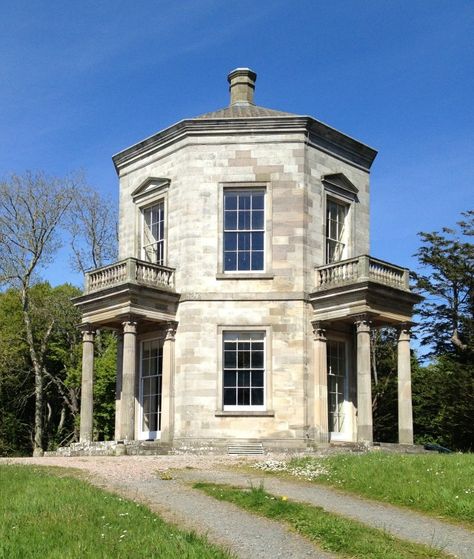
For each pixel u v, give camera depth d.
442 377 43.19
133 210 32.41
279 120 29.66
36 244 45.94
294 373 28.23
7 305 51.84
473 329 44.66
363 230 32.16
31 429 52.38
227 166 29.75
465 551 11.33
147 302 28.20
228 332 28.95
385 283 27.80
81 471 18.84
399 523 13.18
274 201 29.41
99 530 11.52
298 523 12.46
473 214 49.16
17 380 50.12
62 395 52.12
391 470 17.30
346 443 27.83
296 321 28.53
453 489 15.09
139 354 30.72
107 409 46.81
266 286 28.91
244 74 34.69
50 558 9.95
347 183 31.39
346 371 30.08
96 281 29.78
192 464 20.86
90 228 50.03
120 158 33.31
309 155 29.91
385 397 49.75
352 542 11.34
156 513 13.39
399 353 28.66
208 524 12.66
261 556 10.74
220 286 29.05
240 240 29.67
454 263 47.84
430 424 49.66
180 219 29.86
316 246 29.56
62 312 50.03
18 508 13.29
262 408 28.28
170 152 30.86
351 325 30.34
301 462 20.05
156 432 29.56
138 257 31.88
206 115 31.81
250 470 19.64
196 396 28.28
